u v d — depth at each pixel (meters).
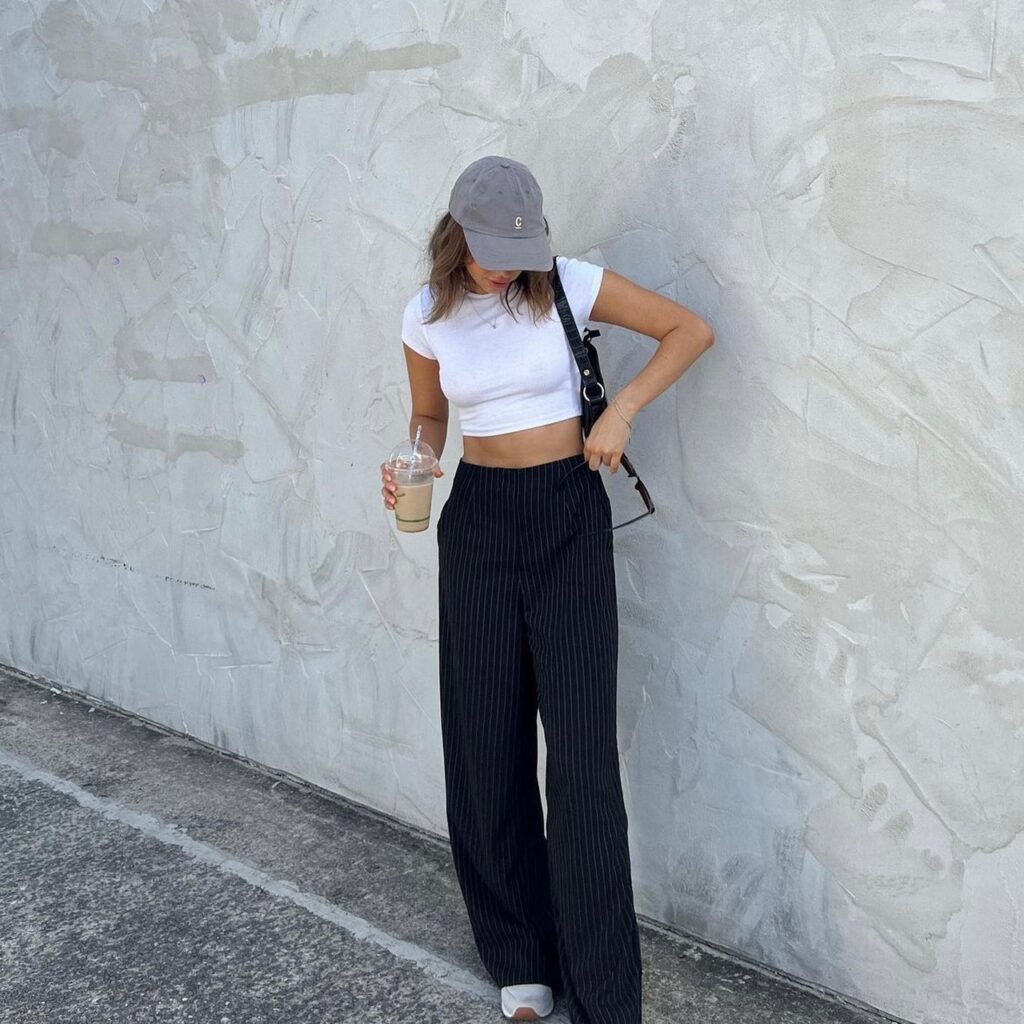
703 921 2.68
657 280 2.46
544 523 2.26
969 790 2.20
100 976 2.65
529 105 2.60
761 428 2.36
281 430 3.37
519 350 2.26
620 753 2.75
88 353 3.94
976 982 2.25
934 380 2.11
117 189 3.69
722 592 2.49
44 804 3.49
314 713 3.50
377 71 2.90
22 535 4.43
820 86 2.15
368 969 2.65
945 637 2.18
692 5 2.29
